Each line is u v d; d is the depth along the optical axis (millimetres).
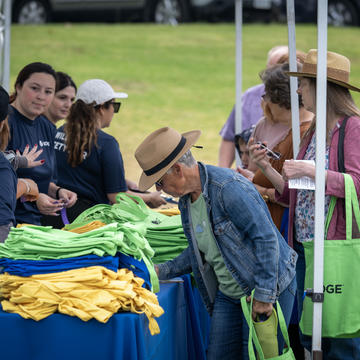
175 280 8453
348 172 8109
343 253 8016
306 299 8211
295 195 8891
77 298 6707
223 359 7883
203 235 7555
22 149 9695
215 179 7270
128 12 46188
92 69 39312
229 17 44562
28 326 6793
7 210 7414
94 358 6738
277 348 7406
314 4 44438
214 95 36688
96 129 10508
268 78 10227
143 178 7270
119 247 7090
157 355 7398
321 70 7836
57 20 46094
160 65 41719
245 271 7383
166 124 31062
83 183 10562
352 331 7992
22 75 9734
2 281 6949
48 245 6957
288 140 10234
